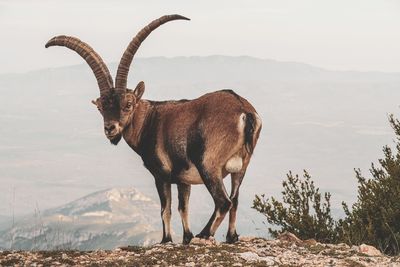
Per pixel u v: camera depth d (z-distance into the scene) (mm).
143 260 14180
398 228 18484
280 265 13852
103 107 17797
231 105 16328
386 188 19359
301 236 19328
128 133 17859
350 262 14359
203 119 16516
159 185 17406
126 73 17891
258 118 16328
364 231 18688
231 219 16547
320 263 14258
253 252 15211
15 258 14789
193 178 16859
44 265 14086
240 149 16234
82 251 15648
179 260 14203
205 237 16266
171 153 17078
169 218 17312
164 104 17719
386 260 14789
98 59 18141
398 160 19828
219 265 13750
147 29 17969
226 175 17047
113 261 14188
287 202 19734
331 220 19469
